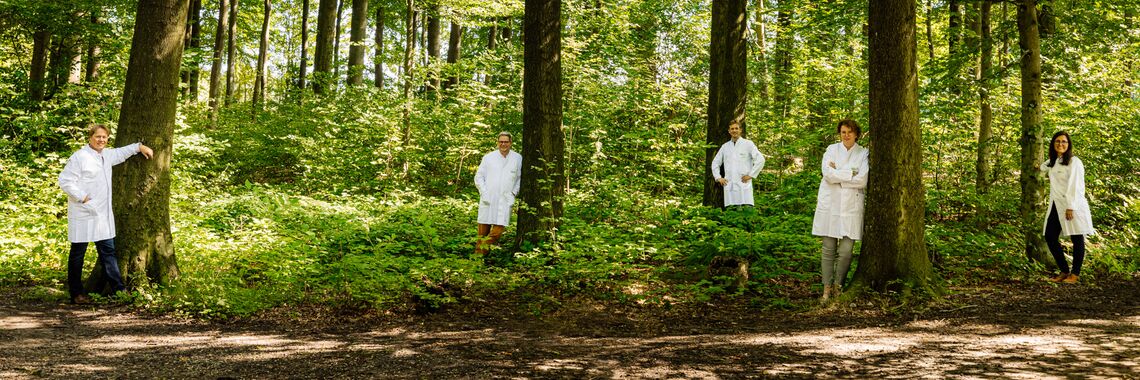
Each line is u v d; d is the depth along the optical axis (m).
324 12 17.56
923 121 10.58
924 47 14.27
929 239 7.34
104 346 4.34
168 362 3.94
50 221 7.91
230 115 17.70
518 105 13.47
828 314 5.45
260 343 4.50
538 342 4.60
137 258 5.96
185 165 10.78
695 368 3.77
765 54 14.34
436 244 7.82
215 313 5.41
